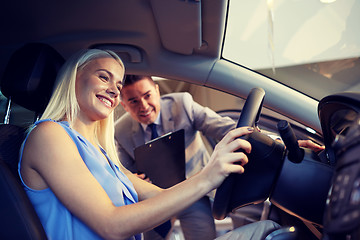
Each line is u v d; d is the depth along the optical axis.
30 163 0.85
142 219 0.76
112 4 1.17
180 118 2.02
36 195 0.86
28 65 1.09
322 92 1.38
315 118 1.36
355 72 4.52
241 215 1.73
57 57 1.21
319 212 0.87
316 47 4.70
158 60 1.41
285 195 0.90
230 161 0.81
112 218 0.76
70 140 0.88
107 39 1.32
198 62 1.41
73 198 0.78
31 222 0.80
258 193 0.92
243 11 4.89
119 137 2.05
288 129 0.86
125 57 1.41
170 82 4.06
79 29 1.29
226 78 1.42
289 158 0.91
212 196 1.90
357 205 0.46
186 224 1.86
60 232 0.85
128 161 2.07
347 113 0.72
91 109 1.04
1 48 1.32
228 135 0.84
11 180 0.81
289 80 1.40
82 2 1.16
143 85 1.86
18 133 1.00
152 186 1.17
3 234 0.79
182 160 1.60
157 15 1.16
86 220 0.78
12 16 1.21
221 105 3.67
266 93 1.38
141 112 1.91
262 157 0.90
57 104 1.01
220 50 1.37
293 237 0.94
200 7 1.09
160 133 2.01
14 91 1.08
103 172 0.93
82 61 1.04
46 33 1.29
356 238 0.49
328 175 0.87
